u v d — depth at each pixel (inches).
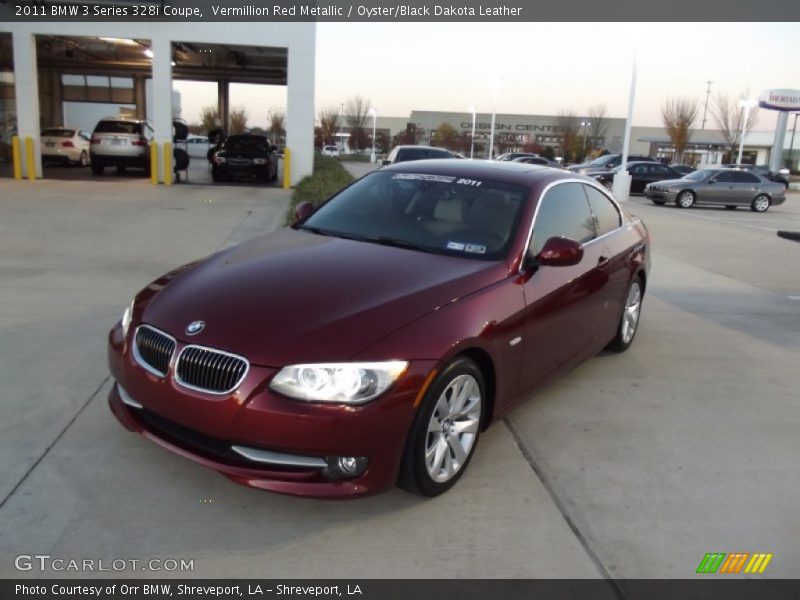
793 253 477.4
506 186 166.9
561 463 144.4
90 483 126.7
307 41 724.7
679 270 384.2
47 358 186.2
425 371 116.8
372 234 161.0
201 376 114.8
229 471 114.0
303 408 109.1
